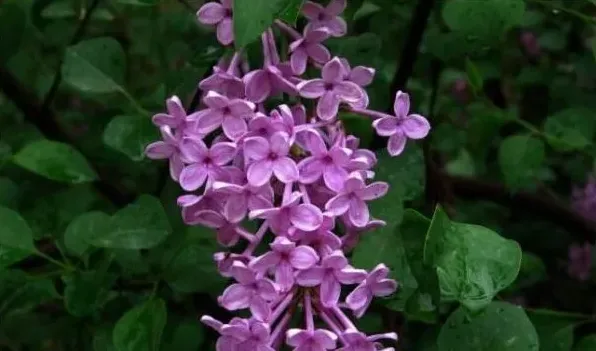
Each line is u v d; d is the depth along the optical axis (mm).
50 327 702
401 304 599
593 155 713
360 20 752
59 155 632
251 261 557
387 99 683
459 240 563
